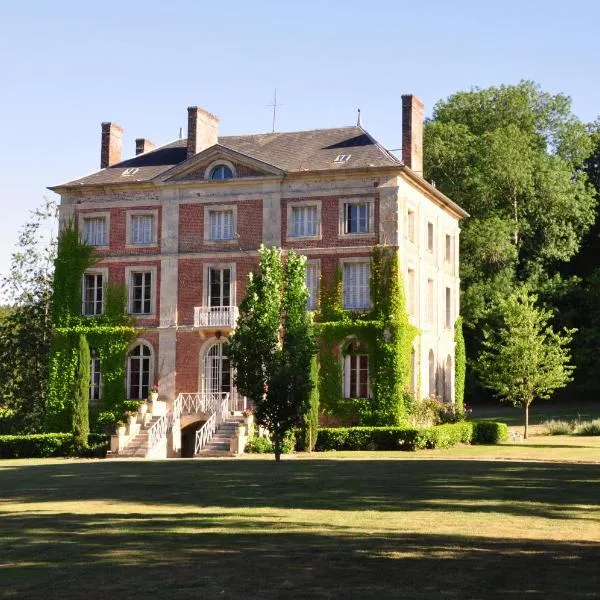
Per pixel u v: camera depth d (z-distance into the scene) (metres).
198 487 25.00
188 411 48.88
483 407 69.88
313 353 37.22
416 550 14.45
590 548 14.60
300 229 48.97
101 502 22.25
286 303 37.81
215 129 53.59
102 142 54.59
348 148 49.91
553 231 70.19
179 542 15.59
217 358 49.62
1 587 12.45
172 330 50.16
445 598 11.37
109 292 51.44
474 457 37.47
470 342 69.69
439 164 69.75
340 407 47.50
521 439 50.44
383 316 47.25
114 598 11.66
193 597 11.59
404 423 46.88
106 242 51.91
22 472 32.81
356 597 11.45
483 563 13.39
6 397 60.44
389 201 47.59
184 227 50.66
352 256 48.00
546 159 70.88
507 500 20.78
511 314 54.62
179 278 50.47
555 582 12.16
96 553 14.77
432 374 52.78
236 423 44.94
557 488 23.23
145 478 28.31
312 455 40.84
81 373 47.00
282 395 35.84
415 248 50.28
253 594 11.67
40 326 60.47
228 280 49.91
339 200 48.41
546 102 74.75
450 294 56.75
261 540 15.62
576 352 66.94
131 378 50.88
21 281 60.94
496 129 70.12
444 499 21.08
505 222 67.19
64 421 51.41
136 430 45.62
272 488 24.22
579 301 70.25
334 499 21.47
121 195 51.81
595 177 77.31
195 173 50.62
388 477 26.53
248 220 49.62
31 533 17.17
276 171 49.06
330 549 14.62
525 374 52.66
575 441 48.44
